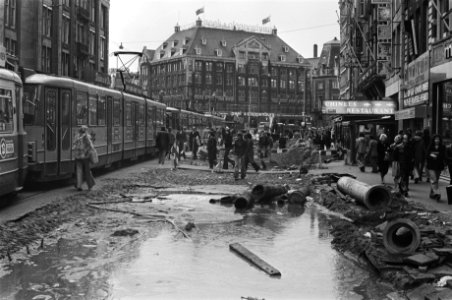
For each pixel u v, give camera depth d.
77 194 16.95
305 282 8.38
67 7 51.66
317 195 18.39
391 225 9.38
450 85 22.36
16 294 7.55
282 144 44.47
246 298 7.55
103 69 64.00
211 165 28.94
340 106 29.69
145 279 8.37
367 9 44.34
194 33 150.88
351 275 8.81
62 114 19.25
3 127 13.74
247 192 16.80
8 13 40.81
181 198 17.70
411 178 21.30
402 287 7.98
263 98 155.75
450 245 9.50
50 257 9.56
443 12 23.28
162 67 155.25
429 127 24.14
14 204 14.64
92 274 8.59
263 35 162.62
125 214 14.20
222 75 150.12
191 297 7.54
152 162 34.28
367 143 28.17
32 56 44.34
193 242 11.05
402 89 29.94
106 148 25.20
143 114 33.66
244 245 10.89
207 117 71.75
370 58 43.84
